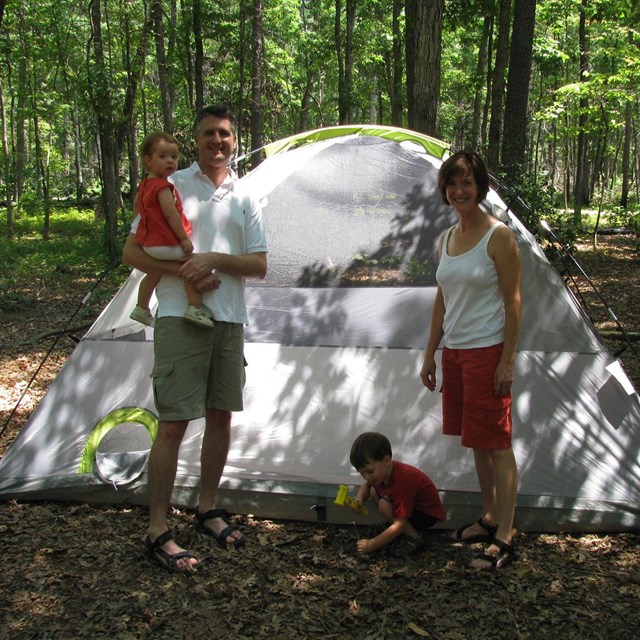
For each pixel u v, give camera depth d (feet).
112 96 50.75
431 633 9.08
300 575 10.43
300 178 14.97
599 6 47.88
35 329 28.86
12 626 9.24
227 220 11.01
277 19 88.33
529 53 39.93
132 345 13.60
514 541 11.39
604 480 11.80
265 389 12.94
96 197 101.19
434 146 15.07
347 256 14.19
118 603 9.71
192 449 12.73
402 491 10.91
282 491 12.07
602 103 58.75
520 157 40.34
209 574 10.42
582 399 12.38
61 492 12.62
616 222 66.08
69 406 13.26
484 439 10.56
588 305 31.63
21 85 71.36
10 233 67.92
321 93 115.85
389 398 12.60
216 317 10.76
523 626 9.21
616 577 10.32
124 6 58.39
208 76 73.05
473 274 10.47
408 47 45.70
